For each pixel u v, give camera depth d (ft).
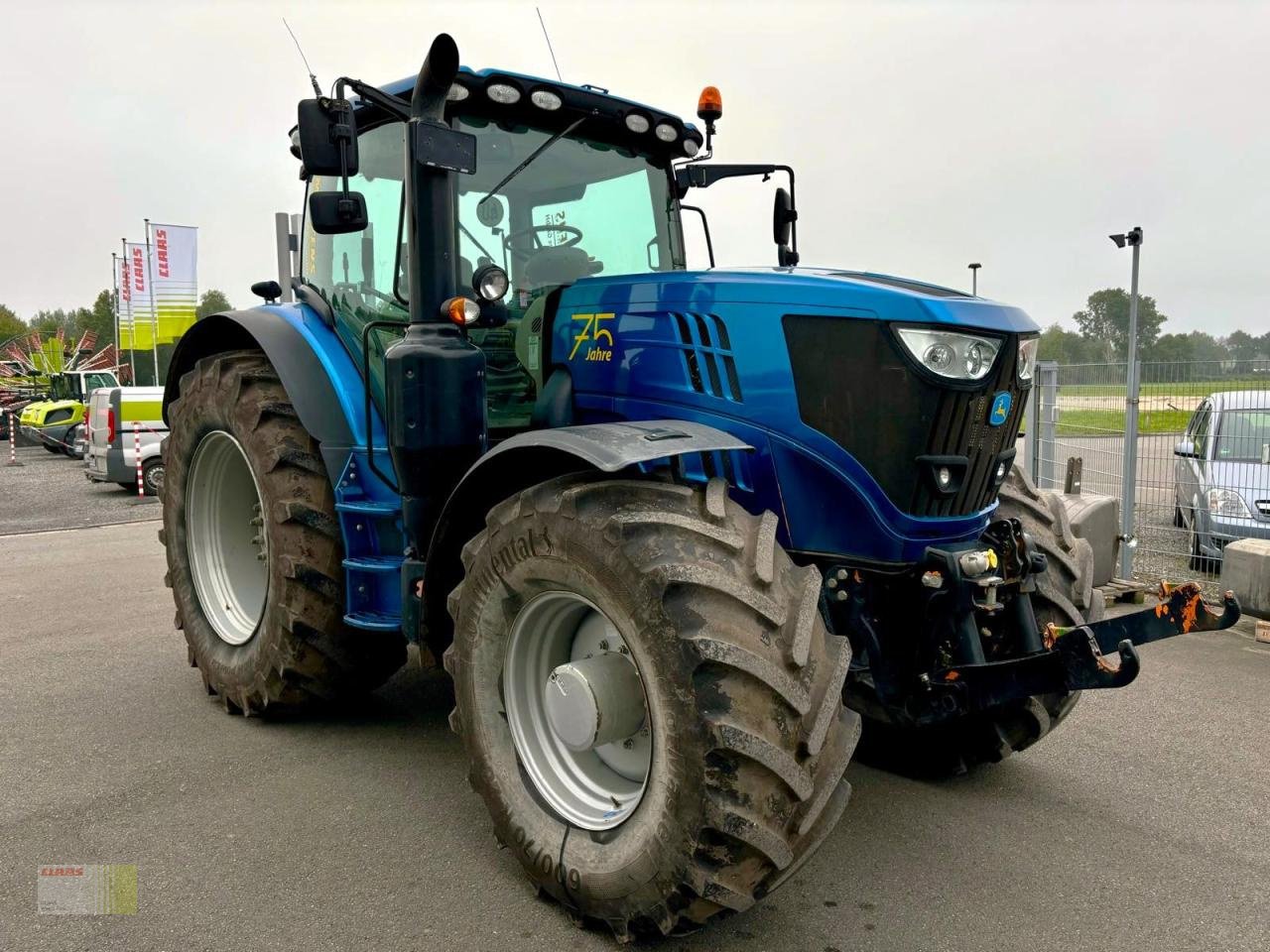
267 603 11.89
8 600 20.44
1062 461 23.21
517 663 8.55
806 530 8.79
